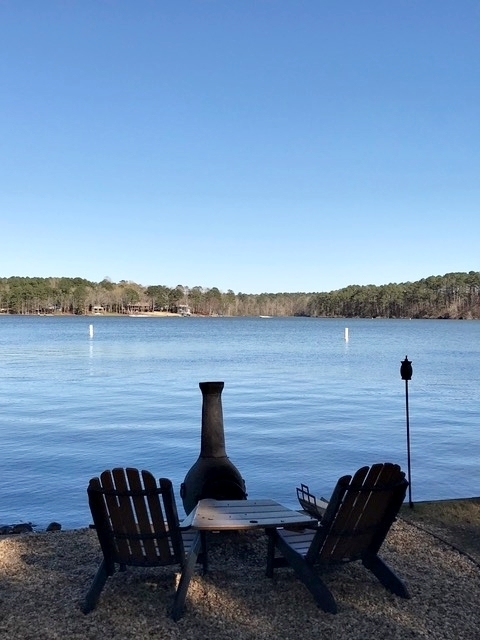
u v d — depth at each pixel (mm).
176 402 20844
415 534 6359
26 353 47219
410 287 190625
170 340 69875
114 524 4602
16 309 185750
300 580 4941
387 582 4977
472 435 15000
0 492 10188
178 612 4512
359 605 4766
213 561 5672
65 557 5785
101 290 195750
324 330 108812
